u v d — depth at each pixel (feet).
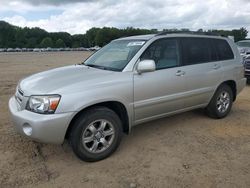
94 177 11.63
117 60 14.98
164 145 14.70
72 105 11.73
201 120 18.72
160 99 14.82
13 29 370.32
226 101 19.12
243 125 17.83
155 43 15.08
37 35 384.68
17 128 12.28
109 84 12.86
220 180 11.27
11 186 10.97
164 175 11.71
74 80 12.71
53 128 11.51
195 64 16.66
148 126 17.60
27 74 46.26
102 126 12.83
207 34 18.07
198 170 12.07
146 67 13.52
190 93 16.35
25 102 12.26
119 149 14.20
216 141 15.20
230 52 19.25
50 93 11.67
